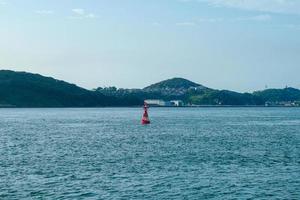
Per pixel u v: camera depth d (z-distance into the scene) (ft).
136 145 281.95
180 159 215.31
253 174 175.22
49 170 185.06
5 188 150.61
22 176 171.53
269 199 137.69
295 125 519.60
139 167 191.93
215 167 191.72
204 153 238.48
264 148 263.49
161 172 179.63
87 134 376.68
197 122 582.76
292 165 197.16
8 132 402.31
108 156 228.02
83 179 165.68
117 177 169.48
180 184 156.87
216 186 154.10
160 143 294.46
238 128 456.86
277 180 163.84
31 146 278.87
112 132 399.03
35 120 645.92
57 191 146.72
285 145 281.33
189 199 137.59
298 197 139.85
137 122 585.63
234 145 281.13
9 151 251.80
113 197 139.54
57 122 589.73
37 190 147.95
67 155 232.94
